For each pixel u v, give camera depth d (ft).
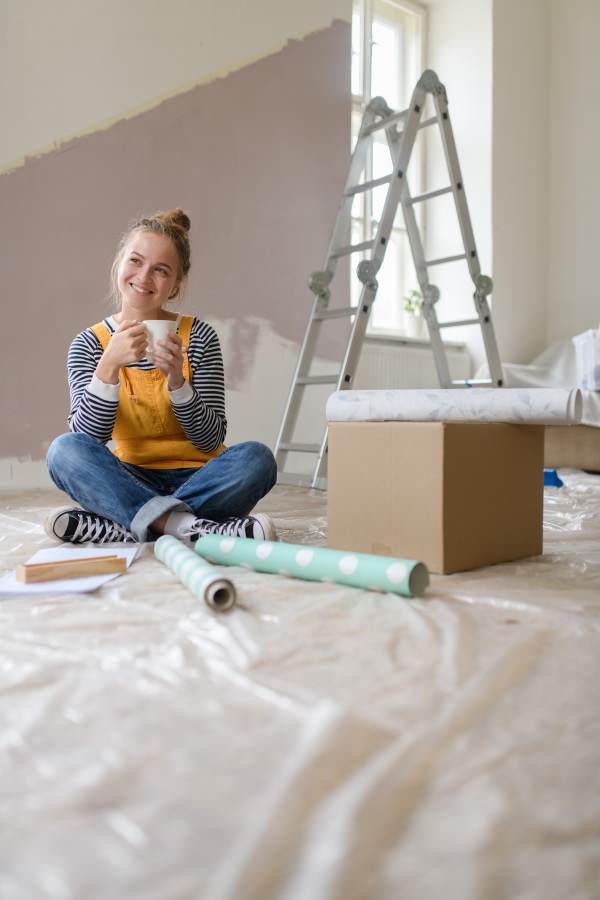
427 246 16.79
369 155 14.94
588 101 16.66
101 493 4.67
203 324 5.36
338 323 12.48
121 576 3.82
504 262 16.34
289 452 11.89
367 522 4.28
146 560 4.28
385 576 3.34
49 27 9.22
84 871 1.37
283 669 2.43
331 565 3.57
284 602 3.29
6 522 6.27
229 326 11.05
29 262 9.20
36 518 6.55
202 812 1.56
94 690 2.24
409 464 4.05
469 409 4.15
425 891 1.32
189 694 2.21
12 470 9.18
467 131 16.35
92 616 3.05
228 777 1.71
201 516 4.99
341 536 4.42
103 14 9.65
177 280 5.17
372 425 4.25
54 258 9.37
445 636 2.77
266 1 11.23
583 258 16.84
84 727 1.98
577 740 1.91
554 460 11.76
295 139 11.68
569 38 16.90
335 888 1.30
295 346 11.83
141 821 1.53
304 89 11.76
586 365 11.66
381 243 9.37
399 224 16.21
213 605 3.09
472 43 16.10
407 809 1.58
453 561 3.95
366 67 14.93
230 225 10.98
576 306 16.97
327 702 2.05
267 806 1.54
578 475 10.44
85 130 9.54
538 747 1.87
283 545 3.88
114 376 4.57
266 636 2.77
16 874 1.36
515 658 2.46
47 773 1.73
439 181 16.60
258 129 11.23
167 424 5.16
